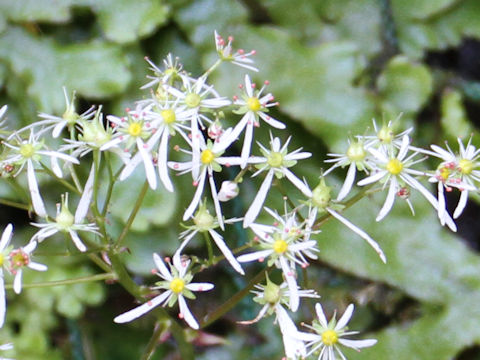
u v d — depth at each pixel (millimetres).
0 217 283
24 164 230
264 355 285
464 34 298
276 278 283
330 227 276
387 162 220
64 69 271
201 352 285
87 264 276
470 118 309
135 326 290
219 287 287
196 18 280
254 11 292
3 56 273
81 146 219
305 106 278
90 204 227
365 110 279
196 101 220
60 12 272
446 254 275
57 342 287
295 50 280
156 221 267
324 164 281
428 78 284
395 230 276
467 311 273
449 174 221
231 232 281
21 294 272
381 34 294
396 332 274
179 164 216
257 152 281
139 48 280
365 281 287
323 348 220
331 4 292
